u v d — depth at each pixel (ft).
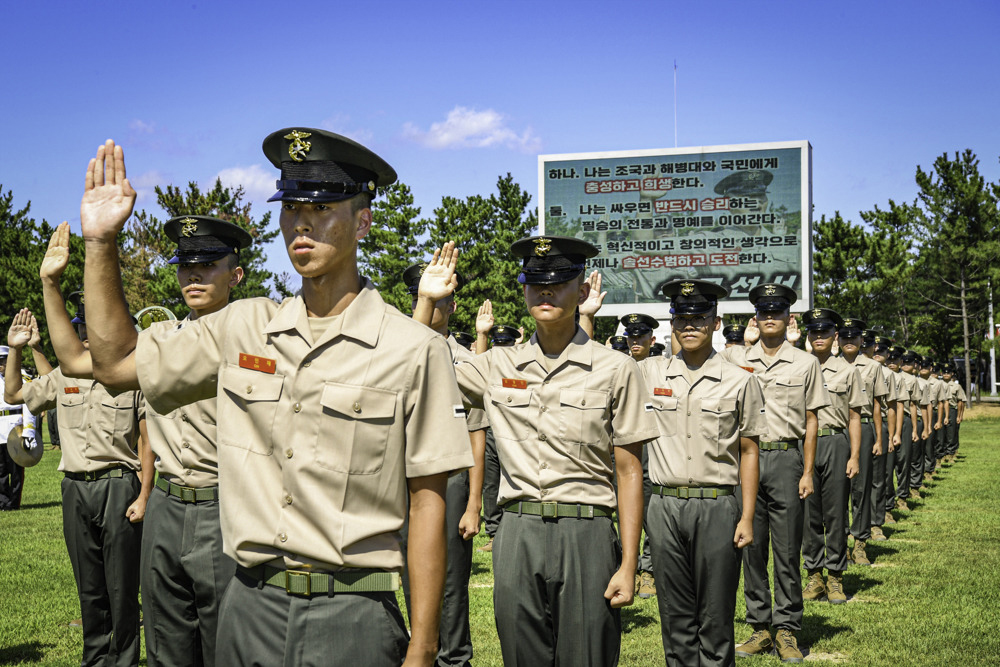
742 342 41.09
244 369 8.23
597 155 64.75
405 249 115.85
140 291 100.73
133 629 19.03
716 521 17.33
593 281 17.15
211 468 14.69
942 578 29.32
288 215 8.19
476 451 18.44
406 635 8.45
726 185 63.31
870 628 23.57
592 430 13.92
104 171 7.92
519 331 37.78
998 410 124.77
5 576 29.58
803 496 22.58
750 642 21.99
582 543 13.78
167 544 14.84
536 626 13.97
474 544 35.73
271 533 7.95
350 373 8.07
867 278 111.96
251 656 8.07
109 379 8.20
